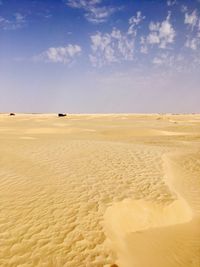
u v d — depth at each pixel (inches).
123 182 293.0
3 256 171.3
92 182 289.9
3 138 693.3
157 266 170.7
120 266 166.7
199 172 376.8
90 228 199.9
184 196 283.0
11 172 327.0
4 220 209.0
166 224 226.7
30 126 1233.4
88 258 171.5
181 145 644.1
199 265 172.4
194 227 221.3
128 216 226.5
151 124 1414.9
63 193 257.6
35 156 418.0
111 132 989.8
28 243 183.0
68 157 409.7
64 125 1320.1
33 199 244.1
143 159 403.2
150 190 271.3
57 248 179.0
